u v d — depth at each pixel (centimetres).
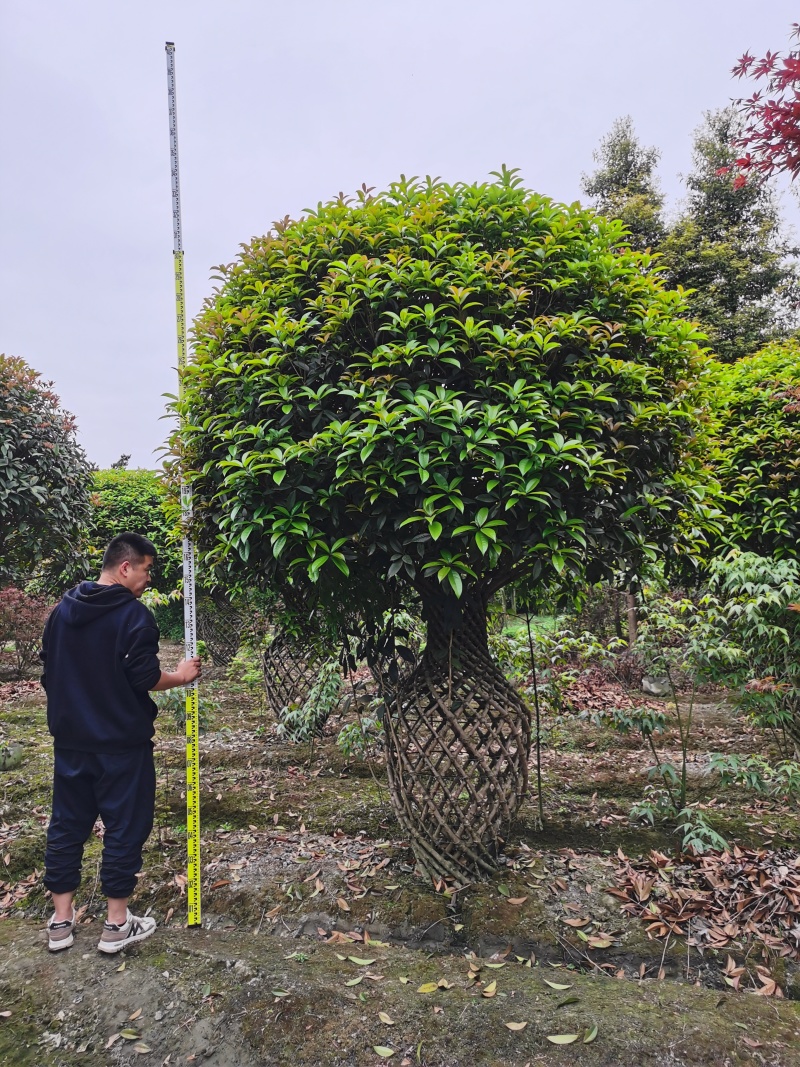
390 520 248
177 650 1094
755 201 1380
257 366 261
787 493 423
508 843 324
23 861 335
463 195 286
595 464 240
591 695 621
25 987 227
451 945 257
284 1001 213
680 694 679
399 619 352
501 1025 201
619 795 414
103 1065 197
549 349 244
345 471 231
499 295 257
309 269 273
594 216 292
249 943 254
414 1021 204
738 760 345
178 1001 217
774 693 370
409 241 267
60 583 859
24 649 845
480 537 225
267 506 250
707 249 1312
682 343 276
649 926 254
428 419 230
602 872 293
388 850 322
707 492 300
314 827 367
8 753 473
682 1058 188
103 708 246
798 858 308
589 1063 187
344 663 318
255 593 394
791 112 213
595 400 251
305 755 504
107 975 232
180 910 287
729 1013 208
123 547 260
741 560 350
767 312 1305
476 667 285
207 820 381
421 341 255
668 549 293
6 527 702
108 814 246
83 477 768
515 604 367
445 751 284
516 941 252
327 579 262
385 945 255
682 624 398
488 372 253
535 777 439
